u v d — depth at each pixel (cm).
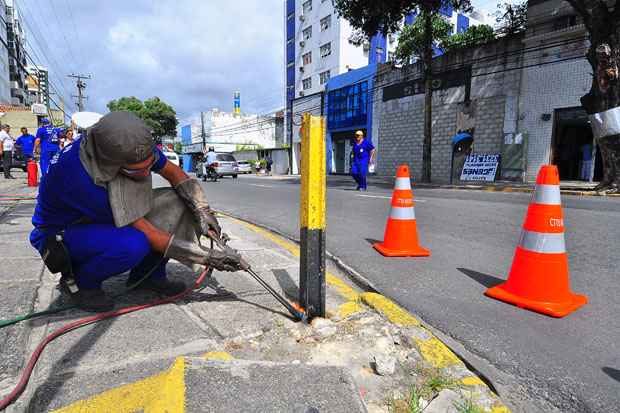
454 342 198
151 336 181
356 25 1548
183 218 223
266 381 138
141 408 130
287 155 3219
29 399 134
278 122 4450
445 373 166
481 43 1570
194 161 5384
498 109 1531
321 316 211
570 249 384
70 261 196
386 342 187
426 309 239
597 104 951
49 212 194
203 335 184
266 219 586
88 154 179
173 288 238
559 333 207
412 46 1952
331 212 643
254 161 3562
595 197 898
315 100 2784
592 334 206
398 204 369
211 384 133
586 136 1397
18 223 449
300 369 145
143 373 151
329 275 308
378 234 462
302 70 3891
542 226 239
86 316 201
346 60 3388
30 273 265
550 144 1385
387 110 2092
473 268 324
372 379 159
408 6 1458
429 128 1539
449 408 139
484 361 181
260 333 192
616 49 905
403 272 313
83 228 194
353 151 1114
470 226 511
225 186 1378
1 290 234
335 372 145
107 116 173
